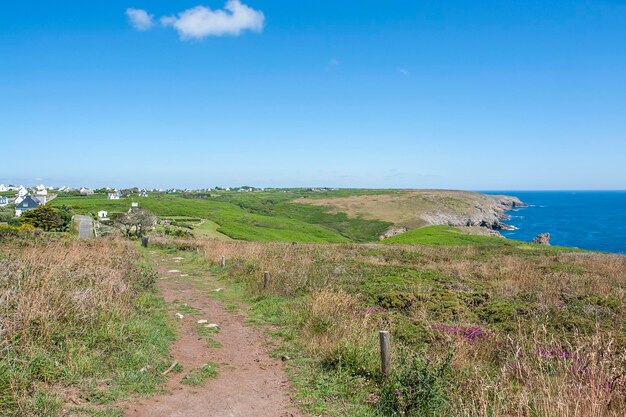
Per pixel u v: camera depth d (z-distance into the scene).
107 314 9.38
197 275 19.98
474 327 10.63
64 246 22.08
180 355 8.84
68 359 7.04
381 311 12.47
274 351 9.45
